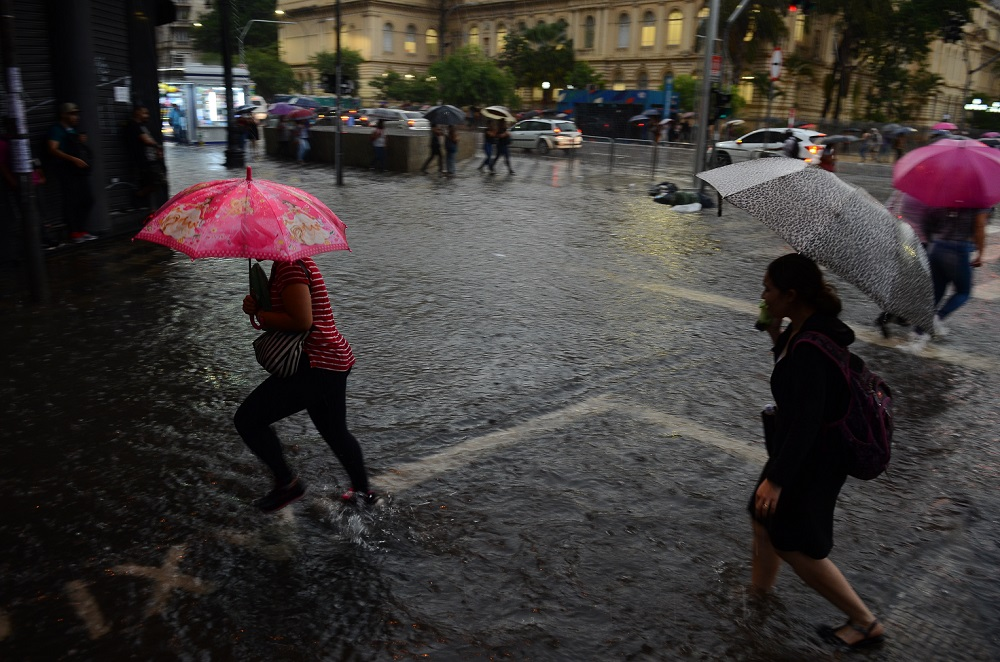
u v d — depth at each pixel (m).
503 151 23.64
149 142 11.58
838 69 48.97
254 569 3.54
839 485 2.96
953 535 4.06
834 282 10.14
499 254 11.06
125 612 3.21
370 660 2.98
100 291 8.35
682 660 3.04
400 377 6.06
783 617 3.32
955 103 74.25
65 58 10.05
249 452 4.71
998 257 12.64
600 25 65.25
